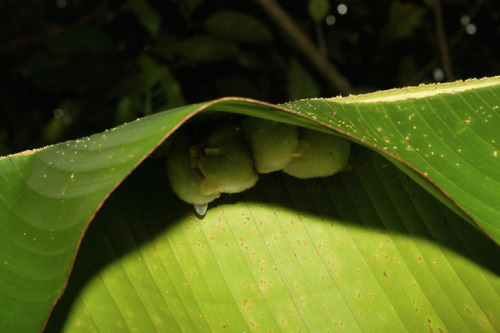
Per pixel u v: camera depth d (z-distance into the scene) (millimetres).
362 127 490
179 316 538
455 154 497
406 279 554
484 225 464
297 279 554
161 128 396
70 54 1361
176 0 1390
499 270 550
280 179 559
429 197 559
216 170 478
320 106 483
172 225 545
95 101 1523
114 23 1548
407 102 513
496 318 547
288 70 1456
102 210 536
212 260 550
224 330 545
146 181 544
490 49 1688
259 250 554
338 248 557
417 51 1663
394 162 450
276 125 480
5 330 385
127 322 528
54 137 1563
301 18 1611
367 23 1611
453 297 551
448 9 1679
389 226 557
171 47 1397
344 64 1657
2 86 1646
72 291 523
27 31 1628
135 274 535
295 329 549
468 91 521
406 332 551
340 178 561
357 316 552
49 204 415
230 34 1361
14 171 443
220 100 399
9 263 401
